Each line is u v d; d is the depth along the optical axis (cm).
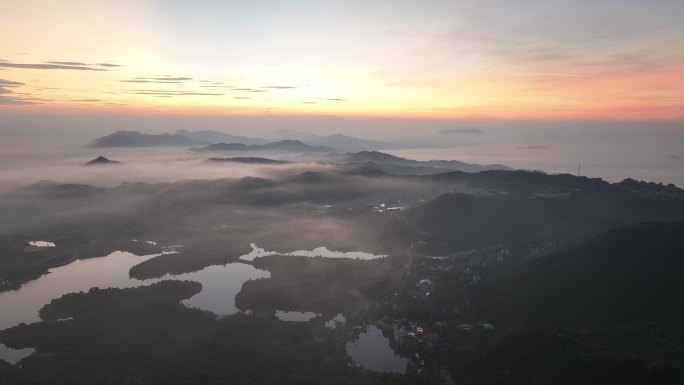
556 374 15550
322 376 18212
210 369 18888
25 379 18138
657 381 13725
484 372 17225
